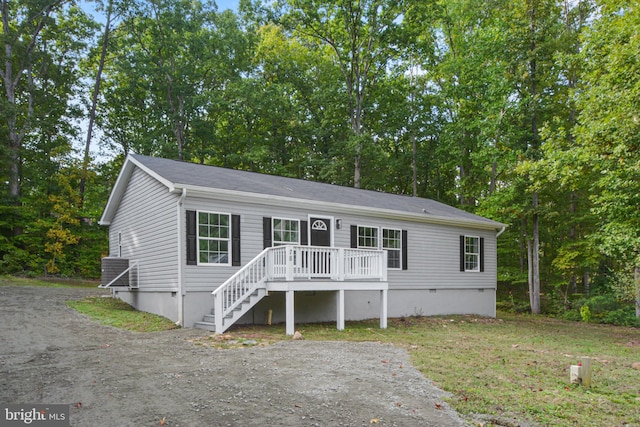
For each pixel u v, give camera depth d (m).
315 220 13.55
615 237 12.75
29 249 23.23
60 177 23.28
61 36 26.84
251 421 4.71
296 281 10.83
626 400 6.02
